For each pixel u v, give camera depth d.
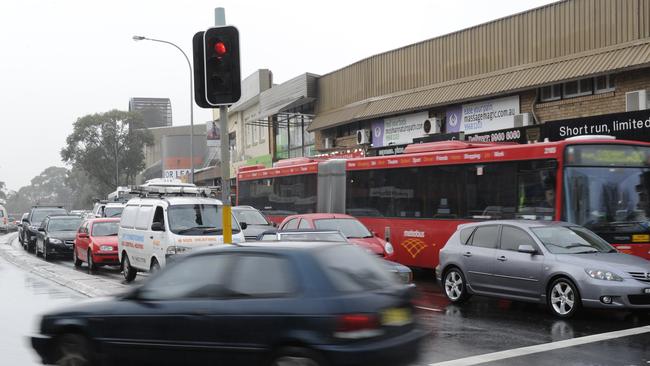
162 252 14.77
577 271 10.30
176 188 19.52
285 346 5.63
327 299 5.58
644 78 17.11
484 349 8.48
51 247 24.52
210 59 9.49
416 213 16.89
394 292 6.09
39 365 7.90
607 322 10.31
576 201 13.12
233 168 46.44
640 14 16.91
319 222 15.34
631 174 13.41
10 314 11.67
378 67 27.23
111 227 21.20
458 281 12.48
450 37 23.36
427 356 8.05
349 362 5.39
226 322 5.87
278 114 37.50
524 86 19.61
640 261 10.46
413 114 25.34
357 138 28.41
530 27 20.20
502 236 11.77
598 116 17.52
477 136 21.86
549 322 10.39
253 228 19.62
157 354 6.23
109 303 6.61
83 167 80.19
